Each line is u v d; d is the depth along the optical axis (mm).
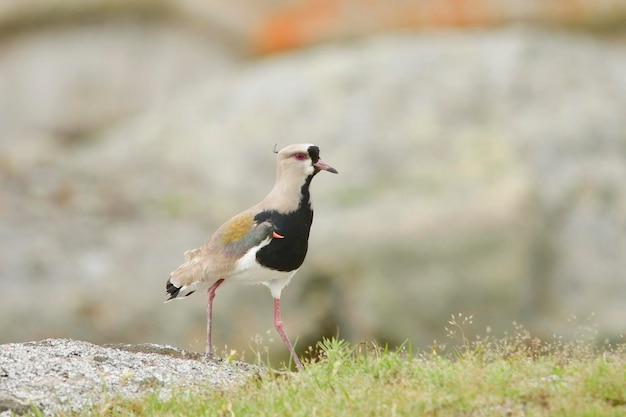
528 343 10172
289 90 21844
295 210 9047
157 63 27484
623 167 19750
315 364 8391
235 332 16172
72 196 19266
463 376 7586
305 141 20312
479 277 17656
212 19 27219
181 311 16250
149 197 19562
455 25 25703
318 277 17594
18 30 27062
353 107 20812
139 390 8164
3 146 23906
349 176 19406
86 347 8906
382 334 17125
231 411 7516
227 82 23875
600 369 7496
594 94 21172
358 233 18000
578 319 17406
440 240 17859
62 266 16812
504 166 19250
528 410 7012
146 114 24938
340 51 24078
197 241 18078
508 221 18109
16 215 18047
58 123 26953
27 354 8633
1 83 26984
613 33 25703
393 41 24094
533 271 17953
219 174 20359
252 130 21109
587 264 18297
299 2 26969
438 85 21109
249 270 8977
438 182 18969
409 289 17500
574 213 18938
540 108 20688
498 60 21609
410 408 7199
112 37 27312
